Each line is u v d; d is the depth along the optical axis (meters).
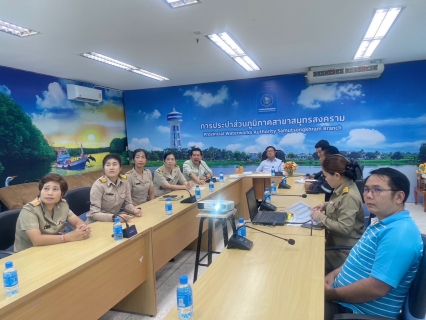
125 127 7.02
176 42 3.69
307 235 1.87
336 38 3.74
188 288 1.05
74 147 5.58
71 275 1.43
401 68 5.19
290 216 2.29
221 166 6.45
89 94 5.66
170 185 3.69
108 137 6.47
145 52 4.04
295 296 1.16
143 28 3.21
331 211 2.05
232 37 3.62
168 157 3.80
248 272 1.38
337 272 1.62
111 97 6.58
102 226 2.16
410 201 5.31
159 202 2.92
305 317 1.02
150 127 6.84
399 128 5.31
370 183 1.31
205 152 6.53
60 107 5.29
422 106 5.16
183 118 6.60
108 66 4.67
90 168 5.96
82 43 3.58
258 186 4.63
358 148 5.56
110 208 2.57
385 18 3.24
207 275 1.35
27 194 4.06
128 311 2.23
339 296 1.30
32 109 4.77
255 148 6.20
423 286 1.08
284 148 6.01
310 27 3.35
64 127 5.36
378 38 3.85
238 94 6.19
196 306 1.11
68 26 3.07
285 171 4.79
